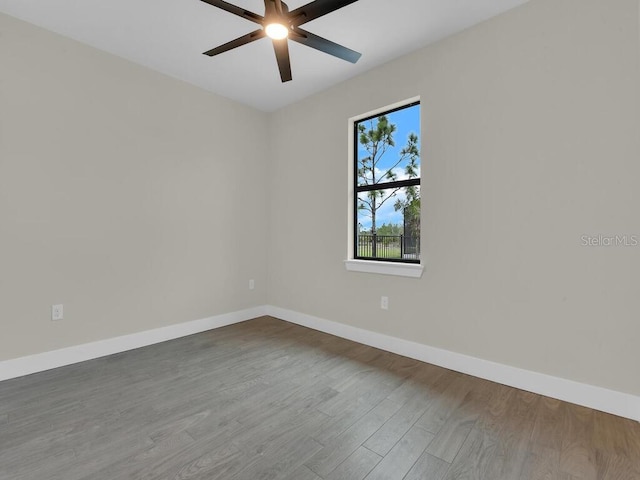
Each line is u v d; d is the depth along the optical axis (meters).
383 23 2.26
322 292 3.34
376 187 2.96
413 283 2.61
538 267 2.02
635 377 1.72
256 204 3.83
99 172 2.61
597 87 1.82
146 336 2.89
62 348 2.43
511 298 2.12
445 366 2.42
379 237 2.95
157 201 2.97
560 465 1.40
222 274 3.50
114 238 2.70
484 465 1.40
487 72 2.21
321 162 3.35
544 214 1.99
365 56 2.68
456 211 2.36
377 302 2.85
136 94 2.82
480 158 2.25
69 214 2.46
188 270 3.20
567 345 1.92
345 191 3.12
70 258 2.47
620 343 1.76
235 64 2.84
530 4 2.04
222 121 3.47
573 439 1.57
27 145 2.27
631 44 1.73
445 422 1.72
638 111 1.71
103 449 1.49
